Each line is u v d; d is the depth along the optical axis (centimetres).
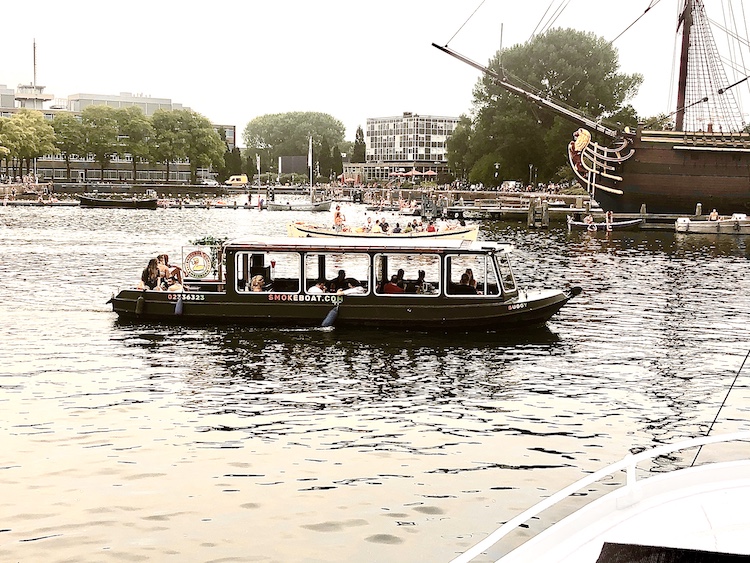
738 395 2422
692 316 3747
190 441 1931
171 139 19100
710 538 854
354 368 2661
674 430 2088
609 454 1894
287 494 1625
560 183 15312
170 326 3291
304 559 1358
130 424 2050
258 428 2034
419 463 1808
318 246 3316
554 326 3431
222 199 17450
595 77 13438
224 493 1625
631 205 10544
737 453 1909
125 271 5197
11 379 2469
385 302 3281
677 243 8050
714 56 10600
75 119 18650
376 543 1418
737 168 10288
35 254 6181
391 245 3316
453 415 2169
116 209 13862
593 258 6512
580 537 870
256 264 3362
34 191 16400
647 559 781
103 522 1486
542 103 10112
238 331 3206
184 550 1382
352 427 2053
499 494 1641
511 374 2620
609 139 11288
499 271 3303
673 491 980
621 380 2573
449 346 3003
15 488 1634
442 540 1433
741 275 5409
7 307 3734
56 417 2097
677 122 10944
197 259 3531
